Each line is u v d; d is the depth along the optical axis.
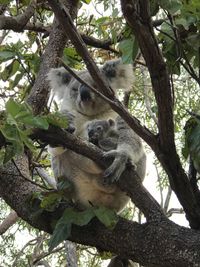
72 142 6.90
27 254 11.85
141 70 10.46
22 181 7.49
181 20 6.09
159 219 6.45
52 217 7.02
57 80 9.27
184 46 6.44
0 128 5.72
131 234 6.43
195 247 6.01
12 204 7.36
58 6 5.11
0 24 8.95
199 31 6.18
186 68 6.22
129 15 4.92
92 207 6.70
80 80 5.63
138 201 6.76
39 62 9.50
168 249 6.10
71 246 9.10
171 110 5.73
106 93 5.84
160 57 5.27
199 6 6.14
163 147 6.10
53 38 9.56
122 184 7.09
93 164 7.57
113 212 6.59
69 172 8.01
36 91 8.88
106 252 7.36
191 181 6.75
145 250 6.25
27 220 7.20
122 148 7.51
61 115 6.62
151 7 5.59
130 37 6.29
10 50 9.16
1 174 7.54
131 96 11.29
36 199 7.16
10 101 5.75
